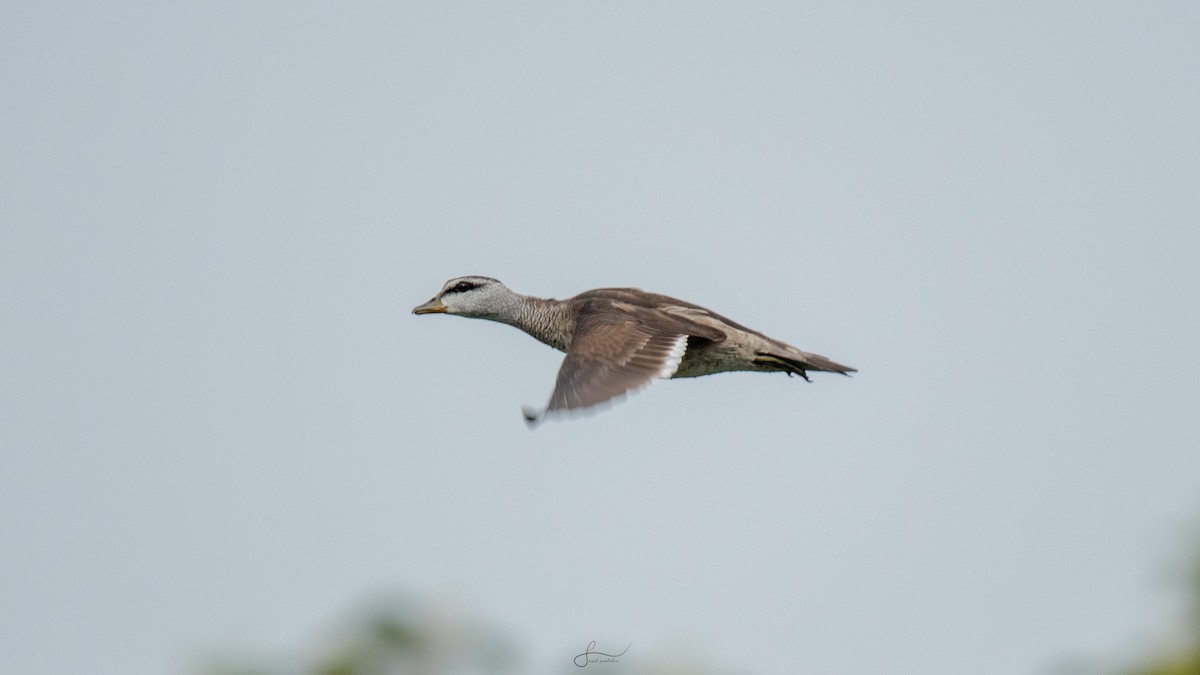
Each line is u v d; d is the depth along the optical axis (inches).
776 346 610.9
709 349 604.1
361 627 462.3
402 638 462.0
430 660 462.3
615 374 506.6
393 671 461.7
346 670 456.1
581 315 568.4
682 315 597.6
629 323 541.0
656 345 527.5
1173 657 439.8
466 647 464.8
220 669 452.4
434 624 464.1
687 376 626.2
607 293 665.0
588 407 483.5
